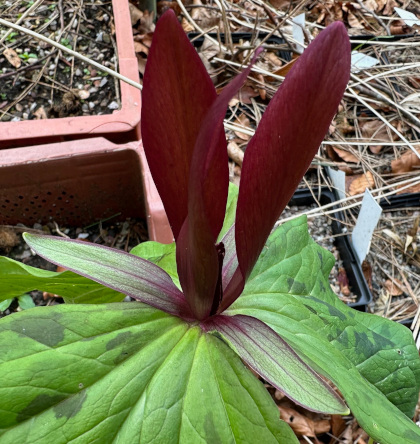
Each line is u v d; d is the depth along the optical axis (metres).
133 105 0.24
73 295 0.16
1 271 0.14
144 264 0.12
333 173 0.30
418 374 0.16
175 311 0.12
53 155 0.21
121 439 0.11
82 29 0.31
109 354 0.11
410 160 0.32
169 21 0.09
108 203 0.24
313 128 0.09
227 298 0.12
